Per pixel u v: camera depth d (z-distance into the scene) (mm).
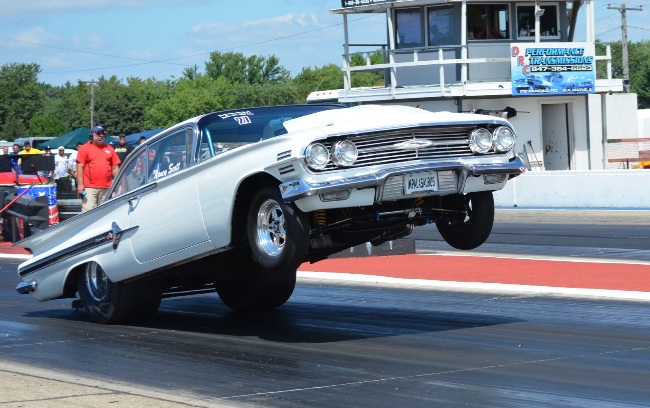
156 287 11305
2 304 13789
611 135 49781
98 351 9742
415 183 9000
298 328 10703
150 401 7316
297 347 9492
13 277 17250
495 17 44438
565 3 45469
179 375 8367
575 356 8570
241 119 10391
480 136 9289
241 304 12117
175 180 10180
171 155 10469
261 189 9195
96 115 108500
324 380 7918
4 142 64125
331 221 9453
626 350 8781
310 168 8656
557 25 45438
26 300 14188
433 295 12852
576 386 7441
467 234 10039
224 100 117250
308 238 8953
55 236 12141
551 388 7395
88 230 11500
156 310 11500
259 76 146750
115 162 19125
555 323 10328
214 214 9680
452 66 44250
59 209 25438
